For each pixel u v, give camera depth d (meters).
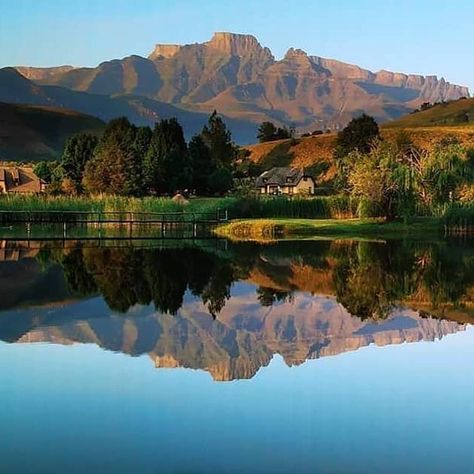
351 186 88.94
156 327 26.61
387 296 35.44
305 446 15.02
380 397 18.44
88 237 71.62
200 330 26.33
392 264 49.41
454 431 15.98
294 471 13.80
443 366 21.62
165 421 16.36
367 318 29.50
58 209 87.25
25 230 79.62
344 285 39.31
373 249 61.09
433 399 18.27
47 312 29.11
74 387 18.78
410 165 85.00
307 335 25.98
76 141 131.00
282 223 78.69
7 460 14.12
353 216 90.88
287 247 62.97
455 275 43.59
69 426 15.97
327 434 15.73
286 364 21.62
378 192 81.81
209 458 14.34
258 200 92.12
